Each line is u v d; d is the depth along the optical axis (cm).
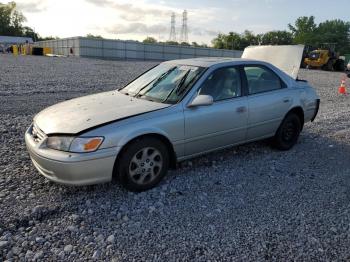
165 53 4938
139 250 293
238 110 472
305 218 354
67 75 1593
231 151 548
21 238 302
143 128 379
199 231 324
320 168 496
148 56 4828
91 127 360
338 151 576
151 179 402
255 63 521
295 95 557
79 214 345
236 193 404
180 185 419
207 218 347
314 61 3344
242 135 492
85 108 414
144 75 521
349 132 696
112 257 283
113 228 324
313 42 8962
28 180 413
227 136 471
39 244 295
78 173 348
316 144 611
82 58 3847
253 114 495
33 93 1017
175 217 347
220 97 460
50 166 354
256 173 466
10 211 342
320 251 302
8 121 675
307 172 479
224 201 384
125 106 416
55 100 920
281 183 438
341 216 361
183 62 503
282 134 555
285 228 334
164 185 417
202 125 435
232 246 303
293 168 491
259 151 557
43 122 392
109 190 396
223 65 478
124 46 4628
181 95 430
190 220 342
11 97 934
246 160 514
